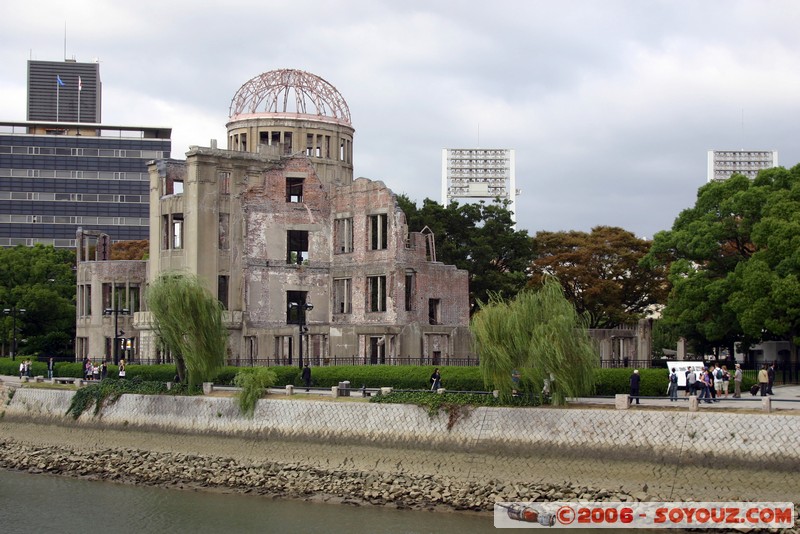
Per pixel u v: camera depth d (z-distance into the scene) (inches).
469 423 2431.1
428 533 2030.0
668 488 2137.1
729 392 2817.4
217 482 2576.3
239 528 2139.5
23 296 4827.8
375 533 2046.0
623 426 2235.5
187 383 3026.6
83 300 4237.2
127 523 2229.3
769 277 3216.0
